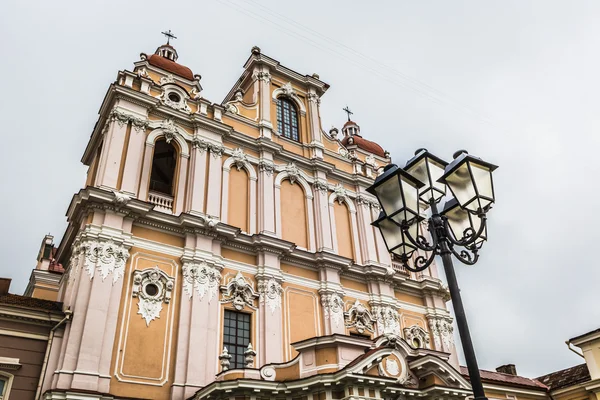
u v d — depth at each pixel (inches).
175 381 711.7
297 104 1192.8
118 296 724.0
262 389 641.0
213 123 970.1
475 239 364.2
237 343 806.5
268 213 962.1
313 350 677.9
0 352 632.4
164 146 952.9
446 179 375.6
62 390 615.2
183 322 758.5
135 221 799.7
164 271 789.9
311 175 1102.4
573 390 1143.0
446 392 714.2
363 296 1017.5
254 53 1172.5
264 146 1029.2
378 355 668.7
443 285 1163.3
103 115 918.4
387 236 391.2
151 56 1040.2
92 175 916.0
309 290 942.4
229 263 864.9
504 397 1109.1
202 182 905.5
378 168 1282.0
